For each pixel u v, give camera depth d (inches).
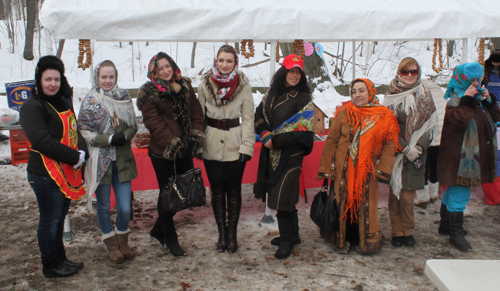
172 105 110.0
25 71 575.8
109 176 110.7
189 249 126.3
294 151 116.1
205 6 129.8
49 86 95.9
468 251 123.2
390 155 114.4
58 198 101.2
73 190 102.6
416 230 140.3
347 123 116.5
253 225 145.9
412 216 125.4
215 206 123.2
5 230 141.7
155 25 127.5
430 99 121.9
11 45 636.1
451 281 54.9
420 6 150.9
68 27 122.8
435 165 154.5
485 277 55.9
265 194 134.7
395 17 143.3
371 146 113.5
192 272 112.0
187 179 110.3
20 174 208.5
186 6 128.6
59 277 109.0
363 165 112.8
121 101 111.3
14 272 112.1
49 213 101.7
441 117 148.0
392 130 113.5
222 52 112.3
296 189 116.7
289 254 120.7
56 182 98.3
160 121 108.7
